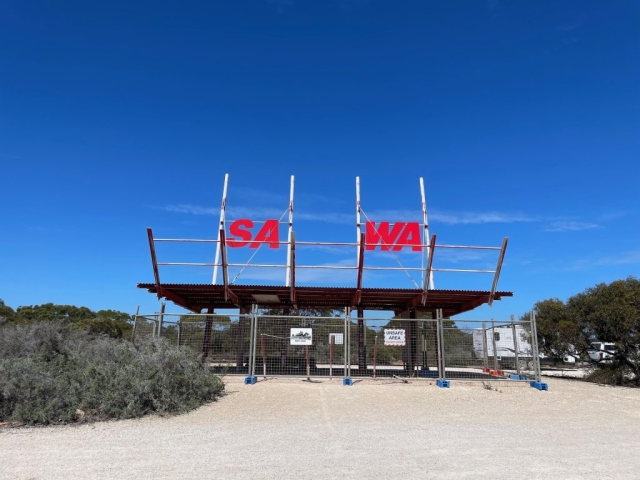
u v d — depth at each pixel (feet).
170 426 30.66
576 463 22.43
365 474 20.11
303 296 66.95
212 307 73.20
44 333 49.44
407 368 62.54
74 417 31.91
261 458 22.53
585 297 77.25
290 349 61.72
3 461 21.57
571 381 65.10
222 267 58.54
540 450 25.07
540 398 45.70
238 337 59.77
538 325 77.51
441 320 53.52
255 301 71.92
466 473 20.45
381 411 37.22
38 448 24.21
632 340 64.90
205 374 42.55
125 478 19.06
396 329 56.80
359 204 65.57
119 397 34.04
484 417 35.91
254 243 61.72
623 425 33.68
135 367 38.04
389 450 24.50
